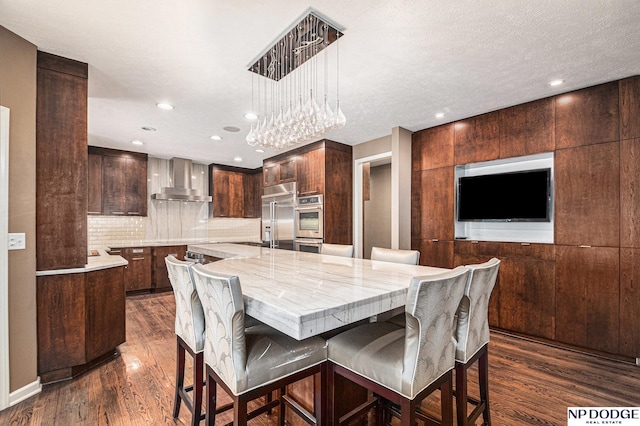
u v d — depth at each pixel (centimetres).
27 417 186
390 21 190
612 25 193
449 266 373
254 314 132
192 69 249
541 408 195
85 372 243
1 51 197
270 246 547
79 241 241
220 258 340
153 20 189
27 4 174
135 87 281
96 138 447
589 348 275
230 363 123
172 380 231
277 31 200
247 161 614
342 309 122
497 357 271
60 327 229
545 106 303
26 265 210
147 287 525
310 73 256
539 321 304
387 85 279
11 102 202
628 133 259
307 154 486
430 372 126
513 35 204
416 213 408
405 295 151
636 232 254
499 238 364
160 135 432
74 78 237
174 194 567
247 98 305
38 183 221
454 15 184
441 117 360
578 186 283
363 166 532
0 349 193
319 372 145
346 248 302
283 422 171
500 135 334
